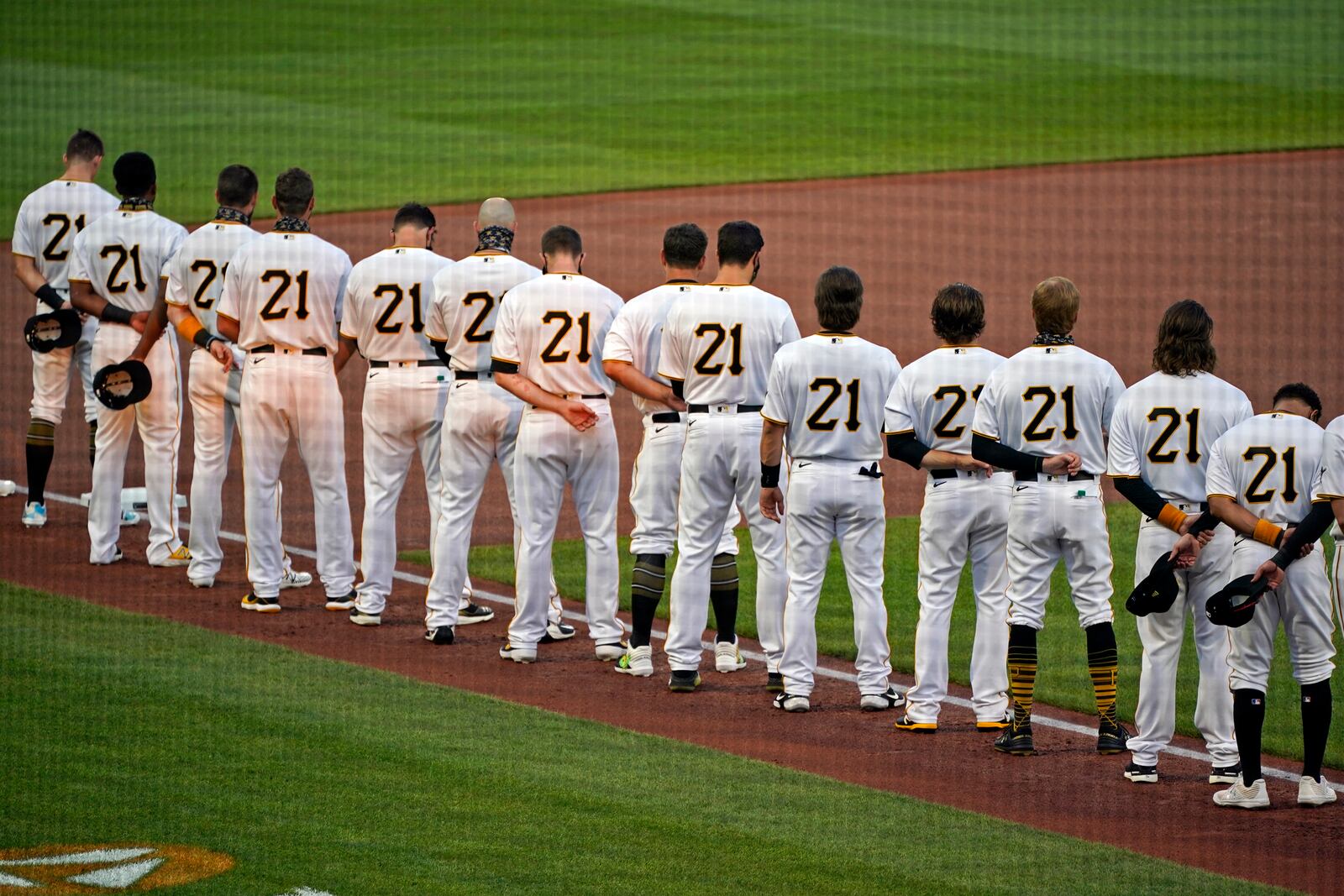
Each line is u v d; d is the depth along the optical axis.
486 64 129.88
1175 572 26.52
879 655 30.17
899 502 45.31
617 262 77.00
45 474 41.09
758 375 30.44
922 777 26.86
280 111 113.44
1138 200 91.69
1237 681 25.58
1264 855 23.62
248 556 35.41
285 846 22.88
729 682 32.03
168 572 38.12
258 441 34.75
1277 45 136.50
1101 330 65.38
